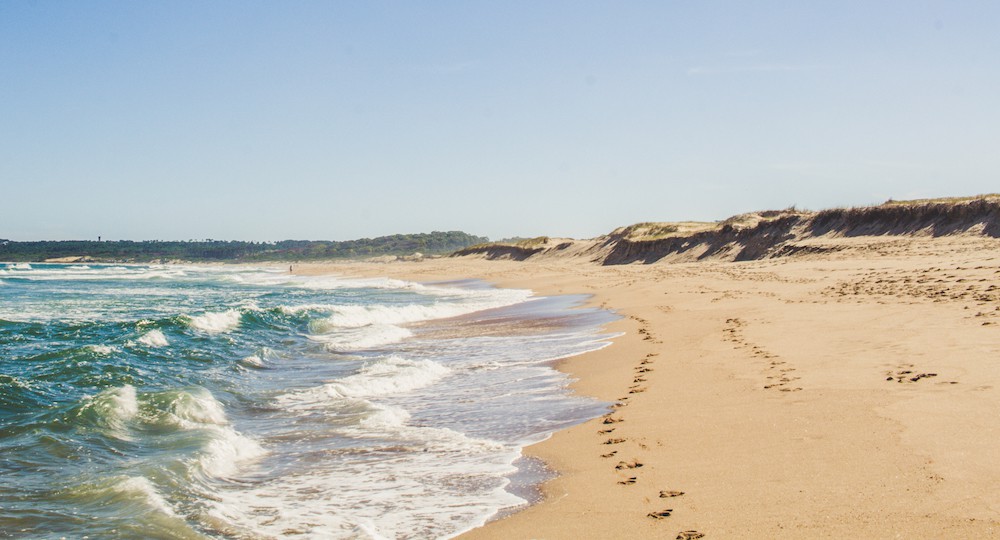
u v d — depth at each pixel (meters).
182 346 18.28
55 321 24.97
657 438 8.52
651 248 66.62
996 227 38.38
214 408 11.20
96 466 8.21
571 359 15.57
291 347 19.17
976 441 6.82
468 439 9.41
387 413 10.96
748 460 7.22
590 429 9.40
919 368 10.25
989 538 4.81
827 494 6.00
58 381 13.26
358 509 6.88
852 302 19.30
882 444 7.09
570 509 6.47
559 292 38.53
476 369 15.02
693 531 5.59
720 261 55.84
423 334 21.83
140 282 61.66
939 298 17.56
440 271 78.94
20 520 6.46
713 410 9.50
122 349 16.98
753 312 19.67
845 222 49.47
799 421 8.36
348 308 27.31
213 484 7.75
